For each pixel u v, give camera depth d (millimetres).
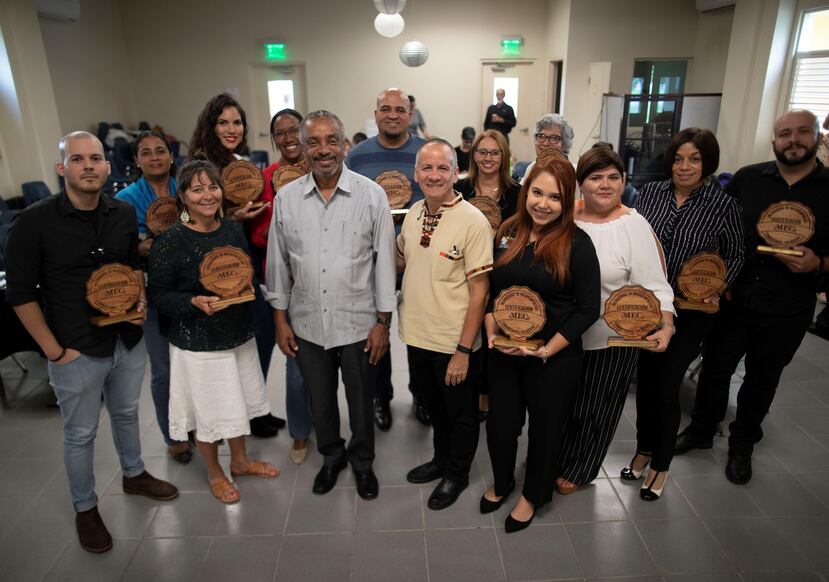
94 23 8086
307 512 2152
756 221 2141
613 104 6230
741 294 2193
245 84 9031
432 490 2264
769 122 5293
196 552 1966
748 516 2100
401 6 6230
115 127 8188
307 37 8789
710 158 1946
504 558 1923
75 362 1826
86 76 7941
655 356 2066
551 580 1837
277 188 2379
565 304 1773
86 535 1972
